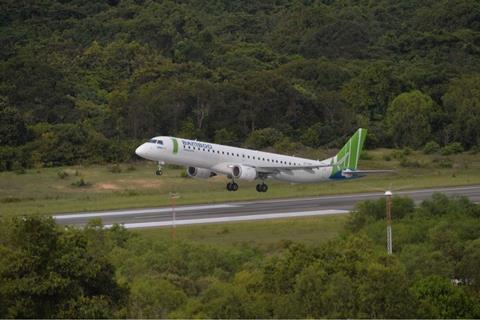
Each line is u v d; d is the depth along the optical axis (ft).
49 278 410.52
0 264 425.28
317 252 541.75
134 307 478.59
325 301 459.73
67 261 422.00
